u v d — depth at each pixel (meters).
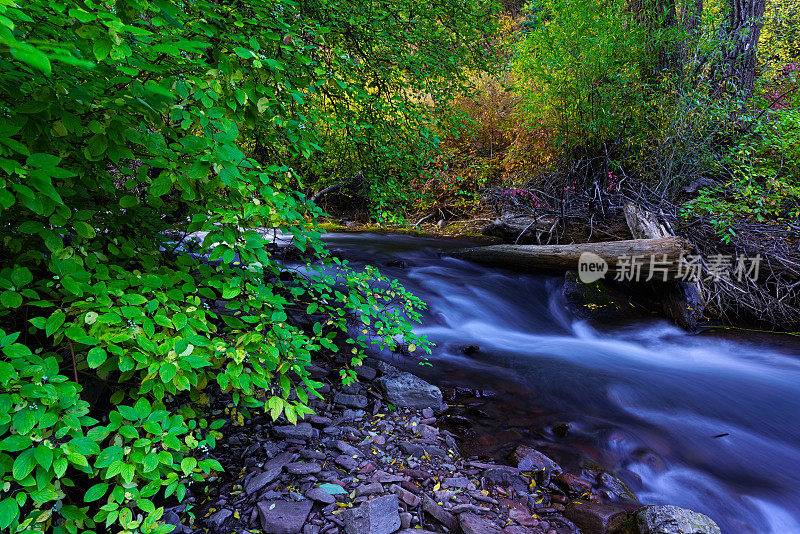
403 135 3.77
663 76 6.26
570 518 2.02
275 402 1.67
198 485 2.01
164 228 2.13
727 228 5.24
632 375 3.86
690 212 5.58
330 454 2.27
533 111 7.31
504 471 2.28
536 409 3.12
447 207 9.61
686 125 6.04
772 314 5.00
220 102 1.60
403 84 3.87
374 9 3.41
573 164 7.44
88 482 1.80
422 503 2.02
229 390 2.60
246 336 1.65
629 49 6.23
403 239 8.19
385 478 2.13
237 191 1.64
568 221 7.08
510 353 4.21
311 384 1.81
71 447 1.13
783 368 4.09
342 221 9.56
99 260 1.70
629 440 2.82
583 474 2.39
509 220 7.79
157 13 1.38
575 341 4.80
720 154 6.28
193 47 1.26
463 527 1.85
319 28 2.18
